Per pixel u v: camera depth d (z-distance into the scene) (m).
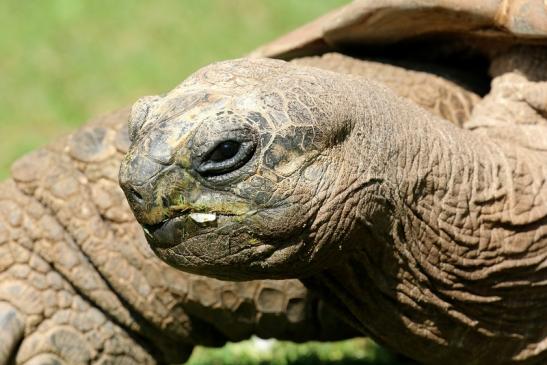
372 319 8.30
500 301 8.42
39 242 9.81
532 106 9.19
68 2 23.23
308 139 7.09
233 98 7.06
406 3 9.00
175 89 7.36
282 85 7.21
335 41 10.01
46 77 20.44
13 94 19.84
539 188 8.36
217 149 6.89
